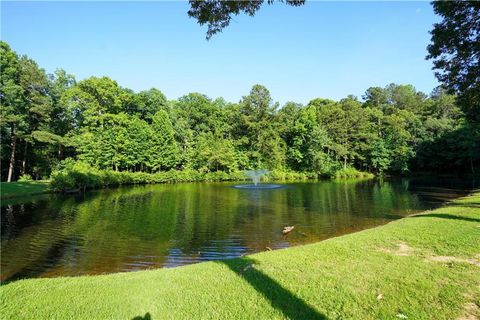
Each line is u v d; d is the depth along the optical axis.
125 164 43.34
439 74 14.91
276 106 52.59
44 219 15.80
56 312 4.55
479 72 13.25
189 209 18.64
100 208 19.23
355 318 4.14
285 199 22.95
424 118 58.41
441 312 4.21
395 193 25.69
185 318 4.32
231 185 36.94
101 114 44.38
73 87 45.56
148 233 12.77
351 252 7.08
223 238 11.95
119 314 4.50
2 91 32.56
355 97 71.94
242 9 6.80
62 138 38.53
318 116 56.16
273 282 5.42
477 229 8.77
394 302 4.52
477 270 5.68
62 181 27.95
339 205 19.67
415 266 5.97
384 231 9.14
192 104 61.44
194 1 6.80
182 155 48.81
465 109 15.86
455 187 29.47
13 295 5.15
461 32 12.95
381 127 56.31
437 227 9.25
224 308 4.56
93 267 9.02
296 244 11.06
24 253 10.28
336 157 53.56
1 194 24.00
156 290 5.31
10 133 34.25
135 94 53.50
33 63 37.38
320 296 4.81
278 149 52.00
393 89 72.25
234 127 54.03
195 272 6.23
